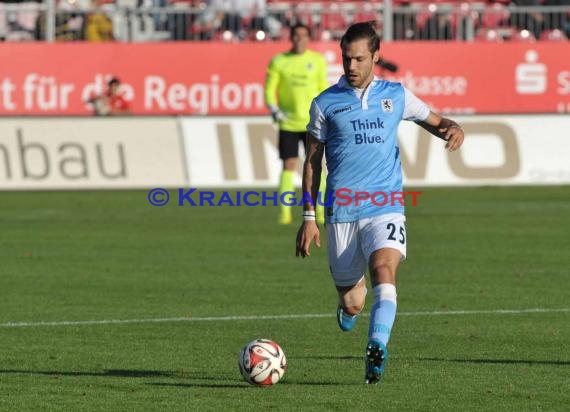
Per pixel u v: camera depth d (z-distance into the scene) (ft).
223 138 271.69
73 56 305.12
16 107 304.30
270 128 271.90
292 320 130.62
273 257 181.47
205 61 308.19
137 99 307.58
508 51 313.94
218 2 328.08
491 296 145.59
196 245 194.90
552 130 277.44
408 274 164.04
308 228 100.17
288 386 97.04
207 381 99.40
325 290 151.43
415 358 109.09
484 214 237.25
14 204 259.80
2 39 315.78
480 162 274.36
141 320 130.31
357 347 115.65
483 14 325.83
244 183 270.87
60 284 155.94
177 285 155.12
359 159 98.07
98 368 105.29
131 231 213.66
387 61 309.83
